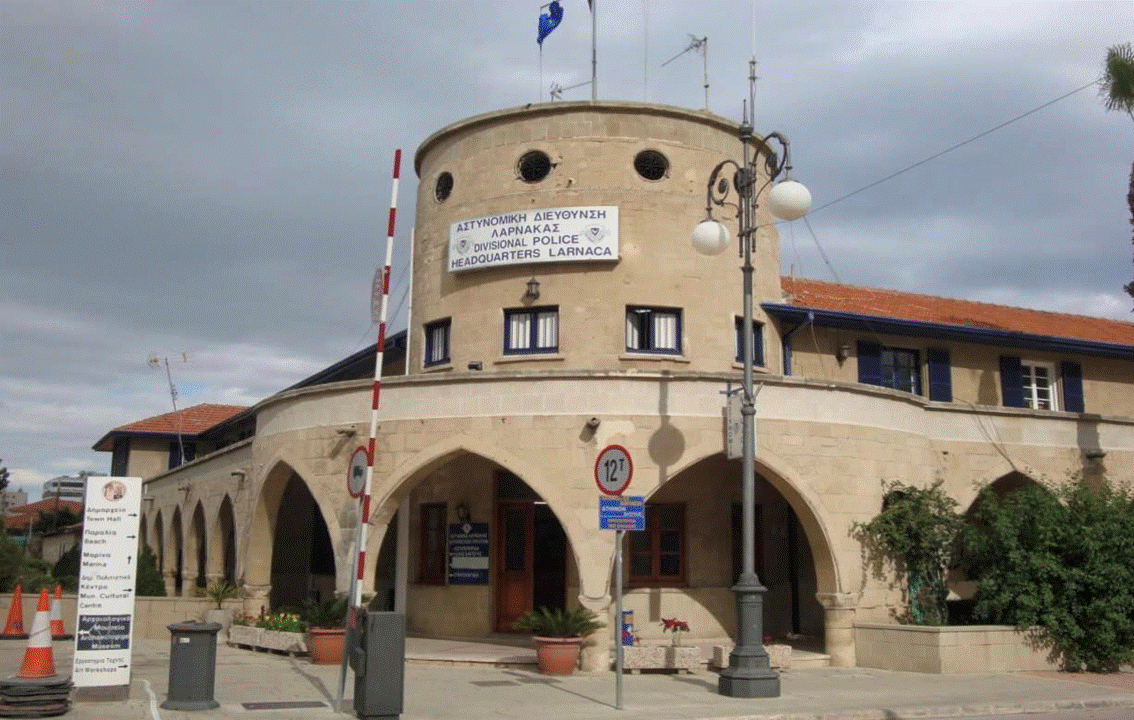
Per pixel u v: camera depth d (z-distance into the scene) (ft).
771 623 75.46
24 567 106.32
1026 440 80.07
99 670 44.06
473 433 61.82
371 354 99.76
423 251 82.02
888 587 65.77
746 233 54.60
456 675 56.29
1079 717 46.65
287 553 96.89
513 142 77.46
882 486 67.00
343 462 65.77
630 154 76.02
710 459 73.36
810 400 64.28
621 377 60.90
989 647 61.62
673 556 71.72
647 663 57.93
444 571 73.56
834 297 92.73
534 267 74.79
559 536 72.13
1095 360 99.45
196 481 111.96
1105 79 74.69
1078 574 63.16
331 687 49.96
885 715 45.37
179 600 79.97
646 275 74.13
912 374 89.81
